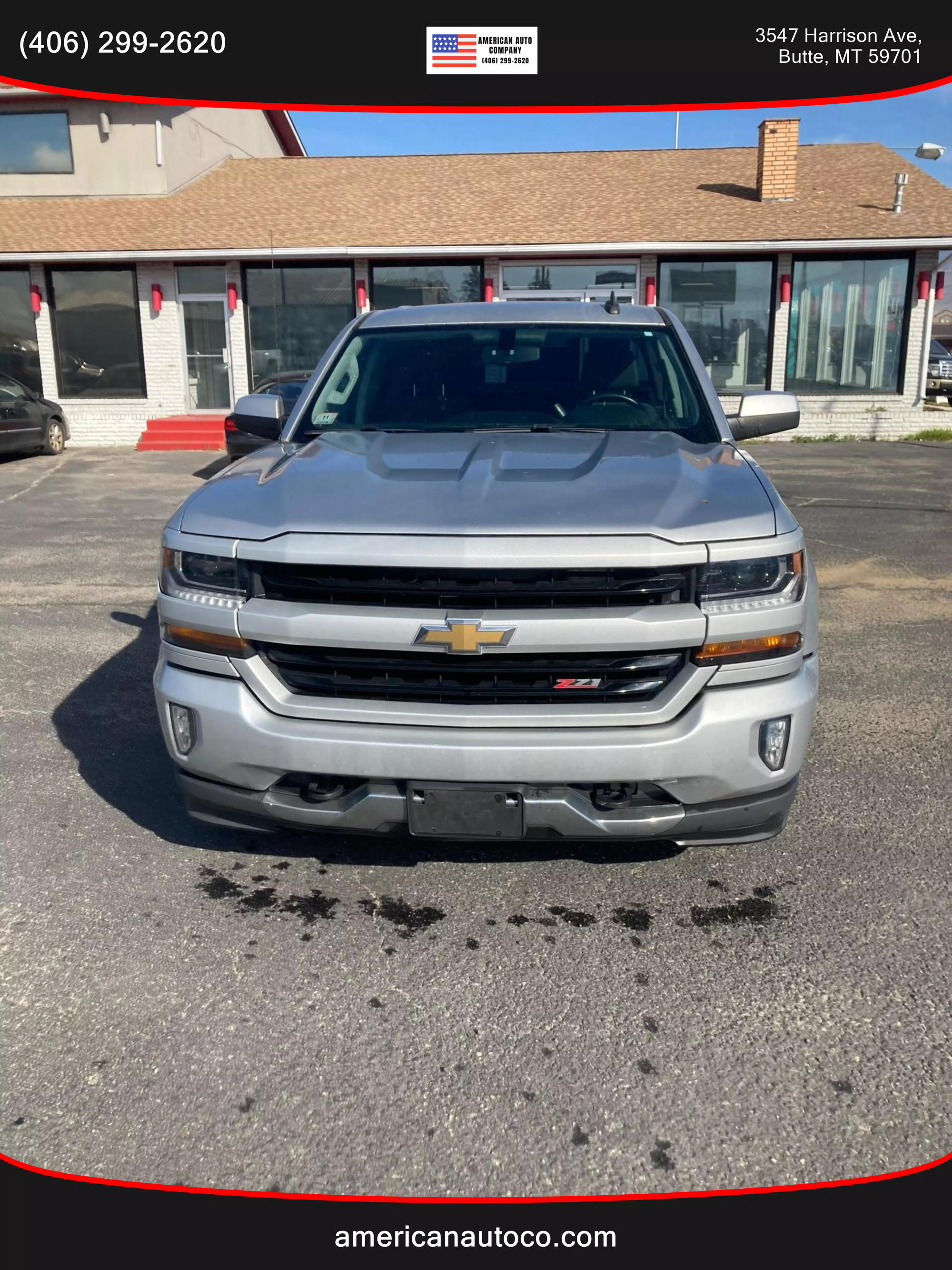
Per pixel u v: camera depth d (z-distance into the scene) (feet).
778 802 9.39
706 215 59.36
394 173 67.31
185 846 11.43
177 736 9.62
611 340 13.74
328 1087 7.73
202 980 8.98
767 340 59.36
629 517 8.93
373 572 8.84
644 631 8.65
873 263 58.34
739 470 10.37
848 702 16.08
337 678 9.14
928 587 23.59
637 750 8.69
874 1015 8.47
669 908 10.14
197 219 60.80
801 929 9.75
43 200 64.23
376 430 12.55
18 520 34.01
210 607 9.25
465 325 14.08
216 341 60.75
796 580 9.19
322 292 59.72
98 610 22.08
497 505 9.17
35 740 14.60
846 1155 7.12
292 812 9.29
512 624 8.61
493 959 9.32
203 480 44.21
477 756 8.70
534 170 67.15
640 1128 7.36
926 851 11.23
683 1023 8.41
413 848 11.39
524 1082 7.77
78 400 61.31
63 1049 8.09
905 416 59.62
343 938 9.66
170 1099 7.59
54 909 10.08
